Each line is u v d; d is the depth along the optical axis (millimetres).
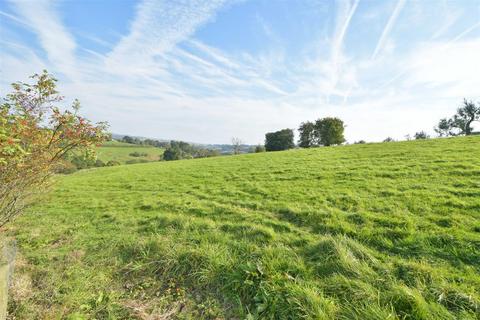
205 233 5902
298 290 3578
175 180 15344
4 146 3178
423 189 7852
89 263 4891
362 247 4547
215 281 4145
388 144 22047
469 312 3023
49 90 4297
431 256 4199
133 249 5270
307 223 6309
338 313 3217
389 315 2979
